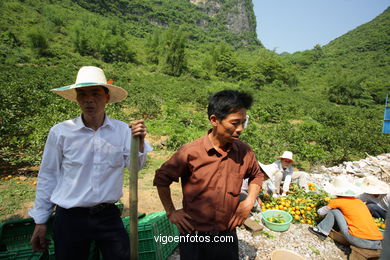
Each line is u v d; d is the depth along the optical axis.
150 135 11.01
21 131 7.70
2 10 71.06
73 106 11.27
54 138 1.99
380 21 136.25
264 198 5.09
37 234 2.02
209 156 1.84
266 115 19.55
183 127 12.81
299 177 5.80
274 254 3.30
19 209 4.47
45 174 2.03
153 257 2.93
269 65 70.38
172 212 1.99
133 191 1.86
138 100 18.56
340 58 106.94
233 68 70.00
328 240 3.93
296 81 71.62
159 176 1.98
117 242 2.05
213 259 1.97
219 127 1.77
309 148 9.76
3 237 2.44
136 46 84.38
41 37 52.84
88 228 1.99
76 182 1.98
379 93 55.03
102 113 2.11
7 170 6.05
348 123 19.89
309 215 4.48
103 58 62.72
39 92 12.88
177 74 62.47
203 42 141.38
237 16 177.75
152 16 139.25
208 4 179.50
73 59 53.19
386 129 5.25
